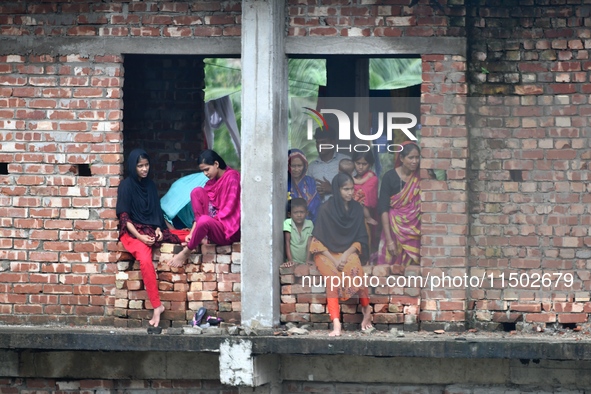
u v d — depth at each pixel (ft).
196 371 67.41
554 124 67.72
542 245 67.62
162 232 69.36
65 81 69.82
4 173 70.74
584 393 64.90
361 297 66.54
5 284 70.38
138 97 81.05
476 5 68.44
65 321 69.97
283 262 67.87
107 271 69.62
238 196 68.59
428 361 65.82
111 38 69.46
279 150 66.95
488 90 68.28
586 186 67.31
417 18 67.46
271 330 65.10
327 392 67.36
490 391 65.62
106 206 69.56
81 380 68.85
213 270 68.03
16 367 68.69
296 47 67.92
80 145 69.72
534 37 68.03
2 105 70.18
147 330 65.92
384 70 95.25
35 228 70.08
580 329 67.05
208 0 68.85
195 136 80.79
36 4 69.97
